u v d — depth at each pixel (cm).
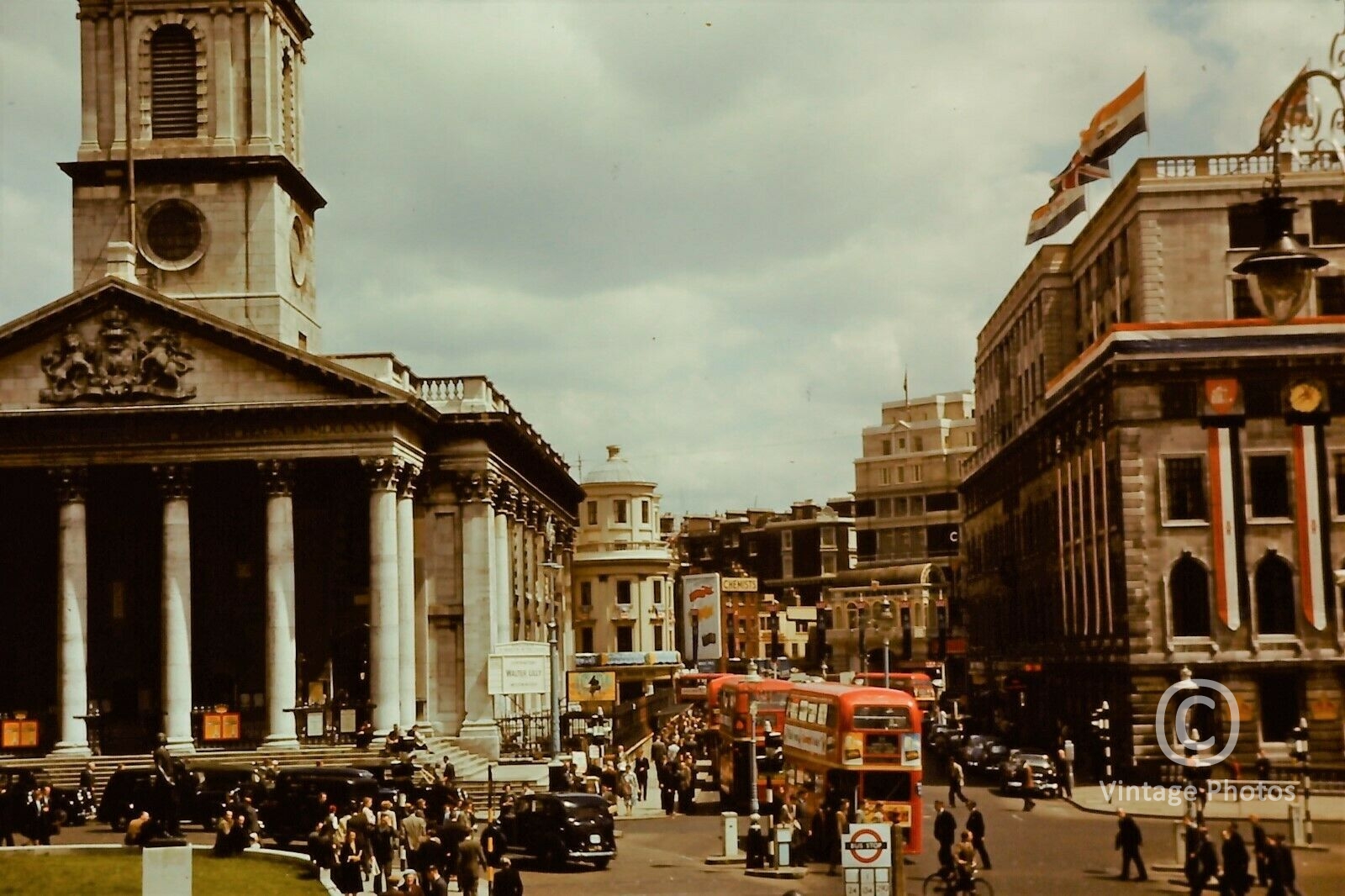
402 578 7850
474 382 8638
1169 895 4634
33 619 8156
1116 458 7875
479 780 7238
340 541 8325
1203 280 8144
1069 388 8950
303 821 5719
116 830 6238
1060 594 9562
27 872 4709
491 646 8444
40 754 7625
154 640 8094
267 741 7375
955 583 17300
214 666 8125
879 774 5509
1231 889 4331
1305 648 7619
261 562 8175
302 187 8650
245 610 8156
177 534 7525
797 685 7050
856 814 5259
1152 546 7738
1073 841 5891
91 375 7550
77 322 7581
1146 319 8156
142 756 7238
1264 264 2305
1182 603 7731
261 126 8212
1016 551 11538
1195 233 8162
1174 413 7769
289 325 8338
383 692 7538
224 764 6775
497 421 8488
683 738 10131
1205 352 7731
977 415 14200
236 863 4872
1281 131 2286
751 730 5906
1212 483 7688
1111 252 9038
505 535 8938
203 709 7719
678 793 7906
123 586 8138
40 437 7556
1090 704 8638
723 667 13712
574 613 16412
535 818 5456
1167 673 7681
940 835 5256
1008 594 11912
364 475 7925
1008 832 6231
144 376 7556
